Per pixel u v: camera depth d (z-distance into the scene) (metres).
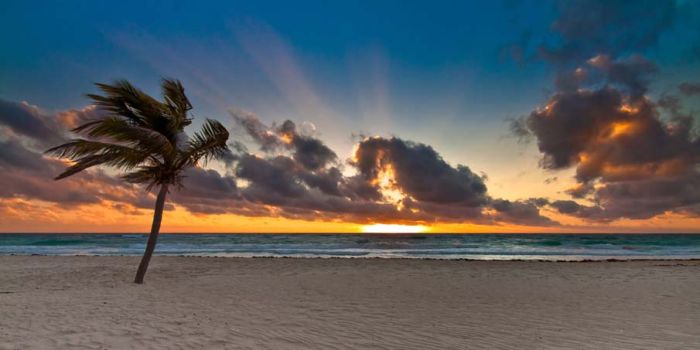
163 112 11.32
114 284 10.97
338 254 30.70
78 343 5.14
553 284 11.48
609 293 9.86
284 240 66.88
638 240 67.88
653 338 5.71
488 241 62.56
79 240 61.25
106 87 10.34
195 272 14.33
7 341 5.19
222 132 11.70
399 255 30.17
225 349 4.99
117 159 10.49
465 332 6.01
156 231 11.53
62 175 10.52
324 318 6.88
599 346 5.32
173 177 11.41
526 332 6.04
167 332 5.73
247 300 8.62
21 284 10.98
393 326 6.35
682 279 12.58
